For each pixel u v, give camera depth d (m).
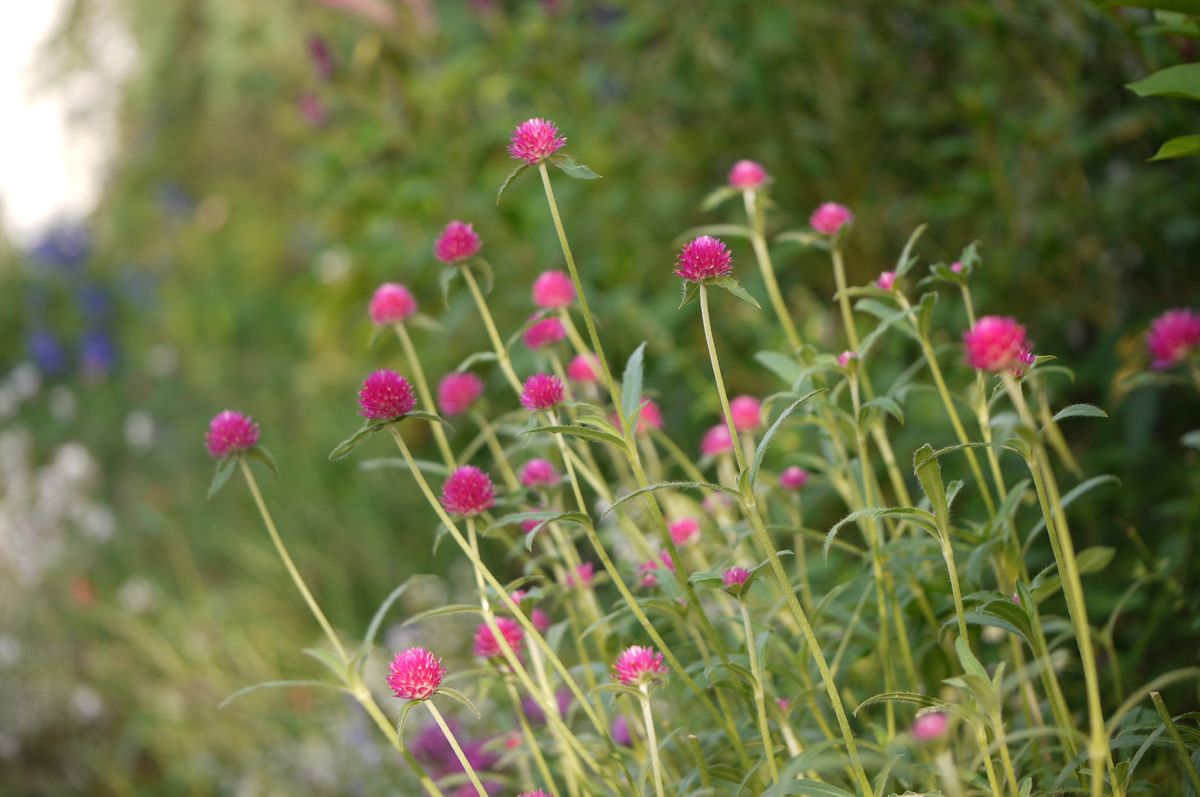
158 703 4.13
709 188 4.29
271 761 3.67
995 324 1.64
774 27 3.98
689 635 2.10
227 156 9.58
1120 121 3.32
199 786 3.85
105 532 5.19
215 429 1.82
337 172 4.67
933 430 3.24
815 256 4.05
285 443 5.73
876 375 3.47
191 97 9.76
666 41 4.43
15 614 4.82
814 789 1.45
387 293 2.11
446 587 4.16
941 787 1.61
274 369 6.62
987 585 2.23
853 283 4.05
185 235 9.14
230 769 3.83
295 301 6.51
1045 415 1.80
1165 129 3.17
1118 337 3.23
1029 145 3.63
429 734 2.81
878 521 1.85
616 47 4.36
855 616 1.84
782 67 4.14
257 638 4.34
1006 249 3.62
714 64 4.39
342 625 4.45
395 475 5.10
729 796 1.73
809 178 4.19
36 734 4.32
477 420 2.19
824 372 1.94
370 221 4.61
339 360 5.80
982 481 1.85
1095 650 2.49
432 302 4.59
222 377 6.75
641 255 4.22
